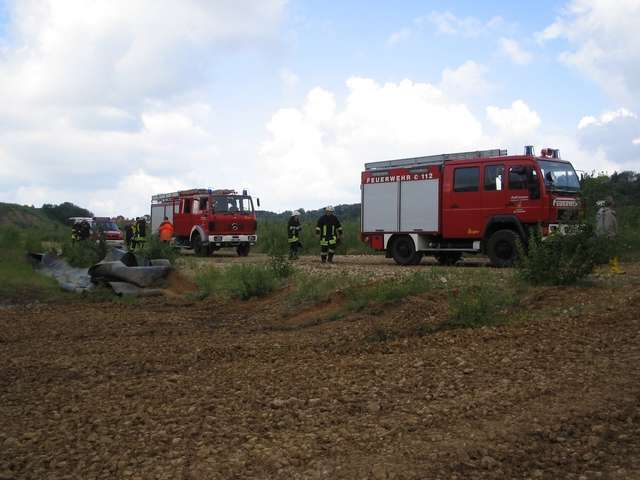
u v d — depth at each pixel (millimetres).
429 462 4445
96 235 23344
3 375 7664
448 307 10453
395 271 15883
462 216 18859
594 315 9266
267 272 14742
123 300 14234
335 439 4938
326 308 11969
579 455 4559
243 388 6648
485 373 6762
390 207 20625
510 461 4480
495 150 18625
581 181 17469
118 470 4480
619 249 13156
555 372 6586
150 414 5797
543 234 17203
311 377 7035
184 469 4445
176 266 18344
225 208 28703
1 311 12836
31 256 20031
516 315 9969
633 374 6270
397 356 7895
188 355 8680
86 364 8234
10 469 4578
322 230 21344
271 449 4762
